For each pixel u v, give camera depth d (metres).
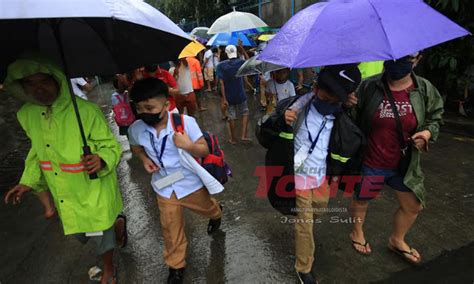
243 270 2.69
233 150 5.38
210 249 2.97
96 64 2.34
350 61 1.55
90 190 2.13
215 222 3.09
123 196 4.14
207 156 2.38
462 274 2.47
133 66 2.34
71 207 2.14
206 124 7.07
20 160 5.58
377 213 3.30
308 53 1.61
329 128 2.23
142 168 4.95
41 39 2.17
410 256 2.58
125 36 2.07
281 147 2.19
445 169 4.05
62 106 1.96
